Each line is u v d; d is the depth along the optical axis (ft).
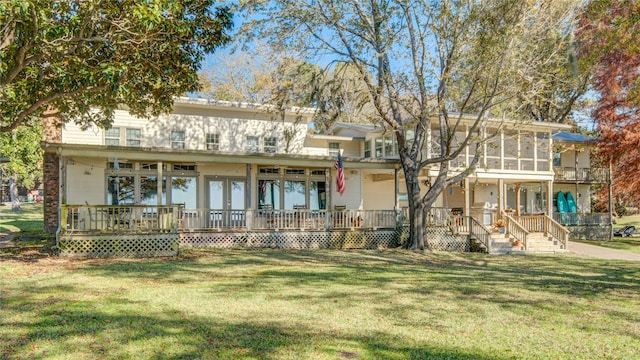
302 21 59.11
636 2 46.03
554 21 56.29
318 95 65.98
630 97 55.36
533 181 89.61
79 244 49.88
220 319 25.17
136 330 22.56
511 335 23.67
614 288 39.01
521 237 75.41
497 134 62.75
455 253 67.82
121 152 55.83
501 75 54.19
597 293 36.37
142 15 34.78
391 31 58.80
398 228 72.64
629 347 21.95
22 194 195.83
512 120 71.31
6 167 111.04
